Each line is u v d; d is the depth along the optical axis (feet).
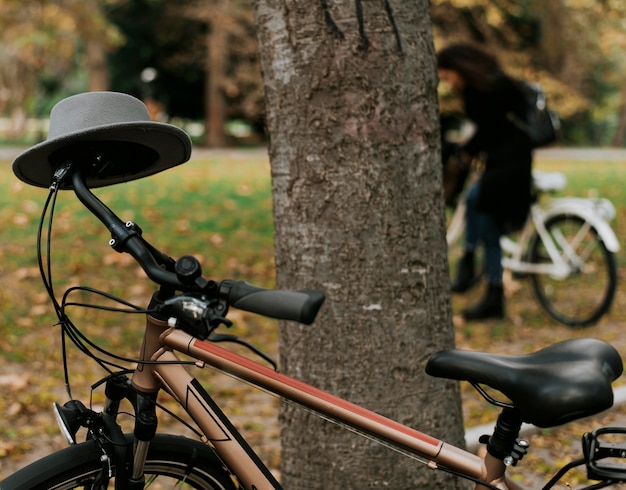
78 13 69.92
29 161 6.29
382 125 8.59
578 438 13.32
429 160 8.89
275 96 8.86
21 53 83.05
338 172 8.65
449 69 18.43
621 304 21.90
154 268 5.88
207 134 91.56
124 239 5.96
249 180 45.65
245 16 85.87
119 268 23.27
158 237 28.19
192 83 95.66
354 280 8.76
